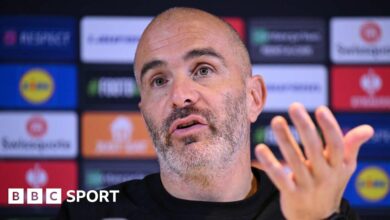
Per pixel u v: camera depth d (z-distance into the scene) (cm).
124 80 1090
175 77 541
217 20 585
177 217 547
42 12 1086
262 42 1090
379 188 1095
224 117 535
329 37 1096
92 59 1088
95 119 1086
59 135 1085
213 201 552
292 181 402
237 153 548
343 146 398
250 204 550
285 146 397
